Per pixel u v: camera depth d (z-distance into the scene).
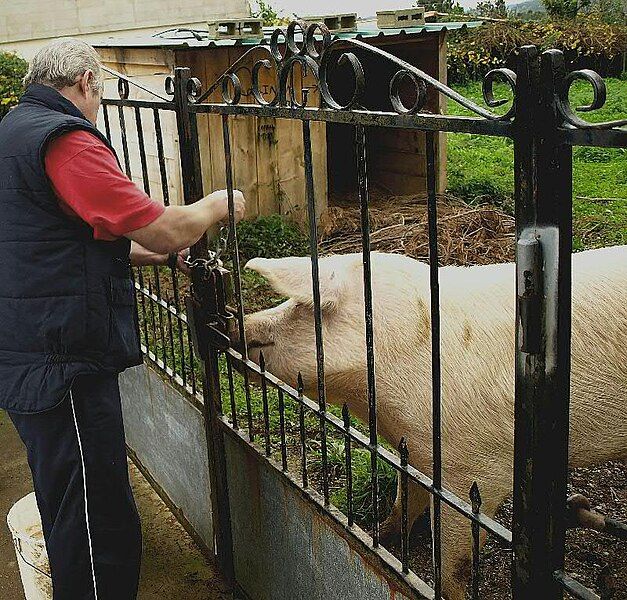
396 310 2.92
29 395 2.39
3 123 2.43
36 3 10.95
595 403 2.87
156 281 3.45
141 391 3.79
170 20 12.13
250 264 3.00
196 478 3.33
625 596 2.92
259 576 2.91
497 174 8.99
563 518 1.57
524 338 1.47
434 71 7.85
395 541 3.39
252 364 2.64
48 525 2.60
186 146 2.78
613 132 1.26
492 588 3.07
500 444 2.89
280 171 7.38
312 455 3.93
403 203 8.09
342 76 8.78
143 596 3.20
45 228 2.33
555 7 15.34
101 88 2.67
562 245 1.40
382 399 2.96
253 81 2.29
